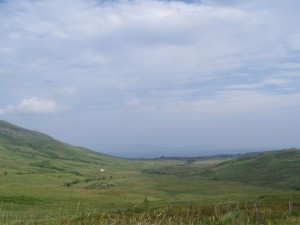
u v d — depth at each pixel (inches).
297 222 1023.6
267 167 7864.2
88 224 695.7
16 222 685.9
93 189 6274.6
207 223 986.1
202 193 5511.8
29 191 5039.4
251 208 1549.0
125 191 5816.9
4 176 7554.1
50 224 685.9
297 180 6156.5
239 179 7416.3
